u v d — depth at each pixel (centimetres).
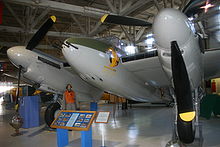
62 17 1021
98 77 398
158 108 1076
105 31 1119
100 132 490
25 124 560
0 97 2672
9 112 1021
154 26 233
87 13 675
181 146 314
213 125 559
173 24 221
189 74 272
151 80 465
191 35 238
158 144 379
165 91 552
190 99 247
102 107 1147
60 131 375
